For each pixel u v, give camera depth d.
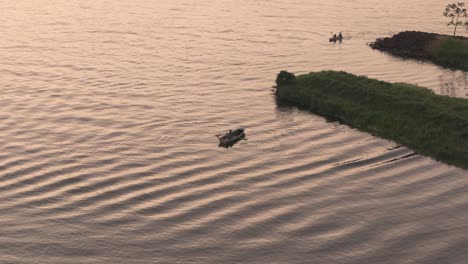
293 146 130.50
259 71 182.25
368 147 129.88
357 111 144.00
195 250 95.62
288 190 112.69
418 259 94.12
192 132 136.88
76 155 125.19
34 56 194.25
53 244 96.56
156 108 150.62
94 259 93.38
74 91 162.50
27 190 111.44
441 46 198.25
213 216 104.25
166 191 111.75
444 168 120.50
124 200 108.56
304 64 189.75
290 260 93.81
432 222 103.12
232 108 151.50
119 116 145.38
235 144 130.75
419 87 152.75
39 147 128.62
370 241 98.25
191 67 185.25
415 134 132.00
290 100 155.88
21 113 146.75
